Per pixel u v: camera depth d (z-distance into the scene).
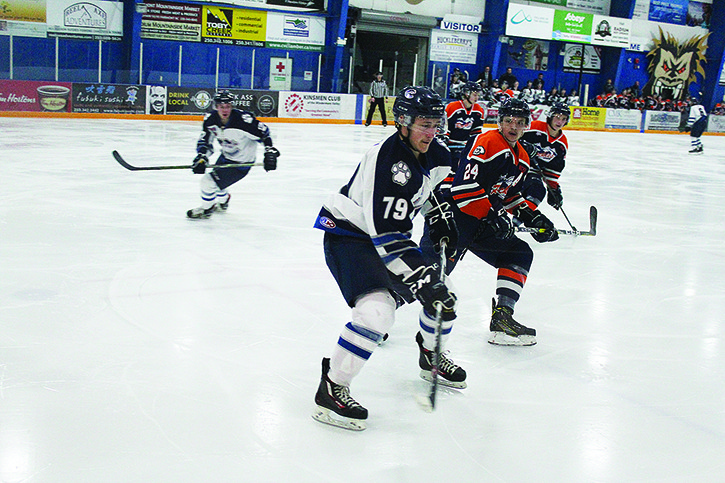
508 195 3.69
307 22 21.77
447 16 24.03
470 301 4.23
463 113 7.45
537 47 26.14
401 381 2.96
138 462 2.20
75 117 16.84
